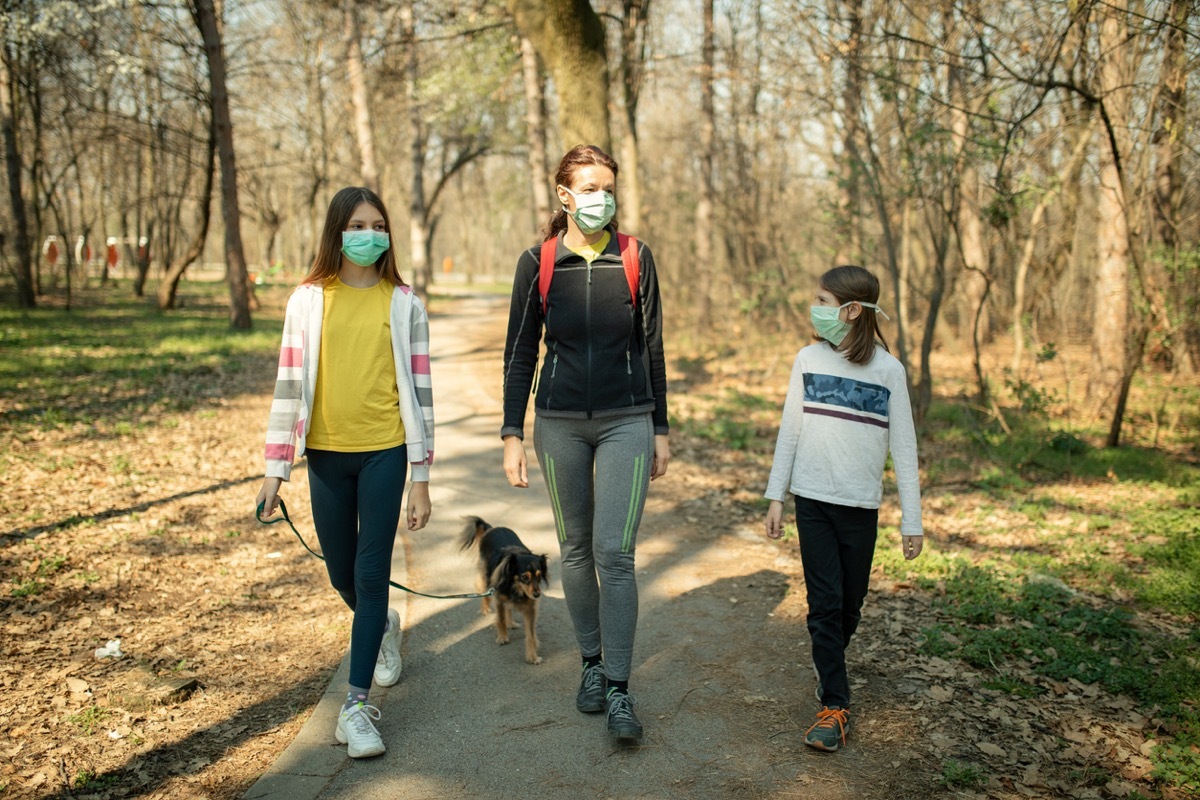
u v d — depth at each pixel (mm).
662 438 3303
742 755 3152
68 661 3850
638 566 5398
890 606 4621
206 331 19344
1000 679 3725
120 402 10461
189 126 29594
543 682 3744
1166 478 7934
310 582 4953
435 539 5754
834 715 3174
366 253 2996
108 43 19281
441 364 14859
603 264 3125
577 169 3053
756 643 4195
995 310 12047
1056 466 8523
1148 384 12922
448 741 3229
